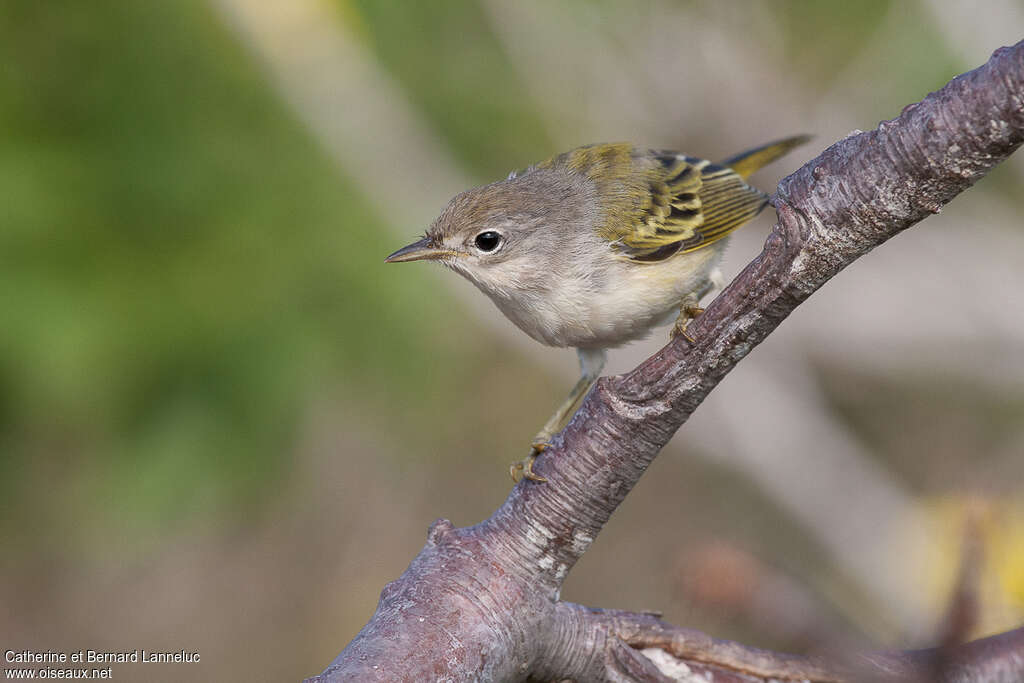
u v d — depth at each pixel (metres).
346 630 14.83
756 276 4.54
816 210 4.38
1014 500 5.88
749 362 12.70
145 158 11.21
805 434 12.36
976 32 10.79
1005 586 5.73
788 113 12.40
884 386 14.13
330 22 11.11
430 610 4.77
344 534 15.27
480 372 14.55
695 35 12.15
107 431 11.45
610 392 4.86
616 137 12.52
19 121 10.98
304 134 11.66
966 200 12.92
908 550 10.38
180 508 11.62
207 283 11.23
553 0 11.91
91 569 14.70
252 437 11.56
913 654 4.36
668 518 15.38
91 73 11.25
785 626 4.12
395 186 11.41
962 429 13.97
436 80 12.84
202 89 11.54
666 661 5.30
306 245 11.46
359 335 11.84
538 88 12.35
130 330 10.82
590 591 15.32
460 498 15.27
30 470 12.20
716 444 12.82
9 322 10.34
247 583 15.20
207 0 11.13
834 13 13.20
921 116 4.17
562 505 4.91
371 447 14.63
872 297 13.02
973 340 12.97
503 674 4.90
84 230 10.88
